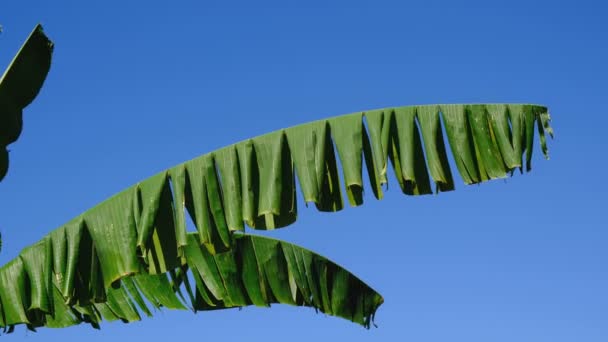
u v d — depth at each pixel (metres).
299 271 6.58
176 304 6.79
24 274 5.12
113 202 5.18
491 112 5.35
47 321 6.55
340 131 5.24
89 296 5.10
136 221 5.11
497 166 5.26
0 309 5.11
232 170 5.20
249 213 5.10
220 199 5.16
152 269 5.21
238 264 6.57
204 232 5.09
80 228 5.13
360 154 5.17
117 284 5.15
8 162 4.93
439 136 5.30
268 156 5.22
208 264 6.55
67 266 5.04
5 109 4.85
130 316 6.77
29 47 4.87
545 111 5.40
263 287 6.54
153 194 5.16
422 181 5.31
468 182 5.25
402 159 5.22
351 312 6.77
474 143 5.30
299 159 5.18
